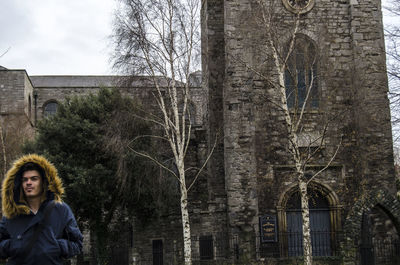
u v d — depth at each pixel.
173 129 21.62
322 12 23.14
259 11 20.14
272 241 21.16
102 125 22.53
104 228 22.78
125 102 22.19
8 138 31.88
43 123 23.22
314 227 22.23
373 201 20.83
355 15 22.97
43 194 4.57
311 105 22.69
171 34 19.47
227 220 22.03
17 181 4.48
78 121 22.69
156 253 22.89
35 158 4.56
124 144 20.61
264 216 21.38
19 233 4.37
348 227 20.34
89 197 21.62
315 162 22.09
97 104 23.39
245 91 21.97
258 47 20.50
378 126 22.05
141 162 21.50
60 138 22.72
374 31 22.92
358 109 22.17
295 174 22.05
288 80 22.58
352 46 22.94
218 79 24.36
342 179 22.19
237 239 21.12
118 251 22.48
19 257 4.32
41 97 42.53
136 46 19.45
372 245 20.25
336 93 22.66
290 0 23.05
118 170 20.31
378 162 21.83
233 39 22.19
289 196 21.95
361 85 22.23
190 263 18.17
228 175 21.78
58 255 4.40
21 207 4.40
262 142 22.20
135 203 22.41
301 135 22.06
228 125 21.89
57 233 4.47
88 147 22.23
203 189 24.73
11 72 37.09
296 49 20.89
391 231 21.45
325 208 22.39
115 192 22.52
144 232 23.08
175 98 19.41
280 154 22.19
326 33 21.73
